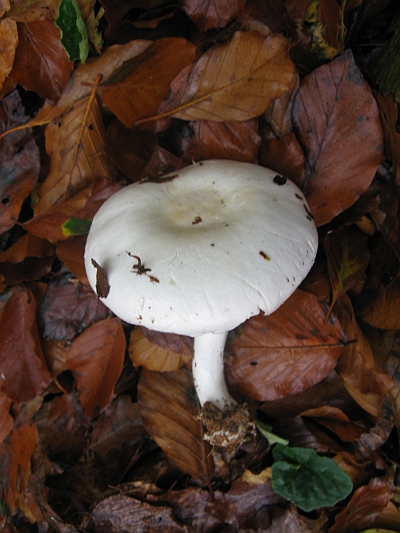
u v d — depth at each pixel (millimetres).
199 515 297
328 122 281
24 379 321
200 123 296
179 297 223
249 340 301
